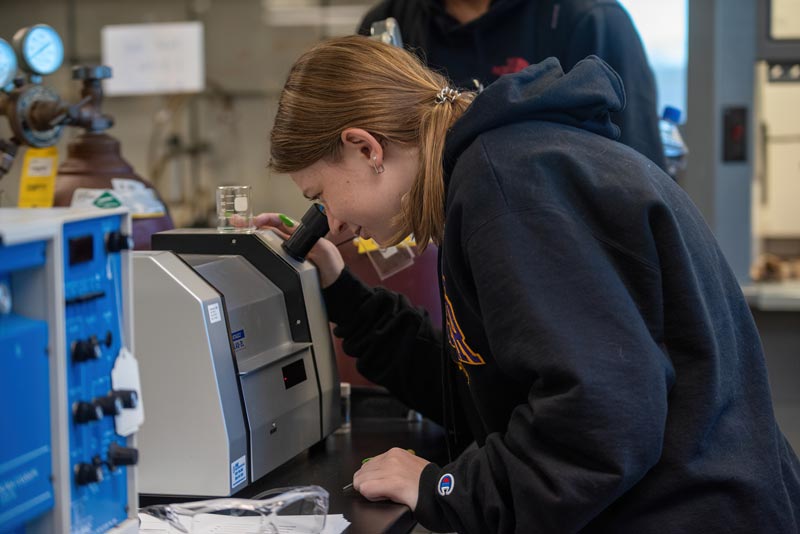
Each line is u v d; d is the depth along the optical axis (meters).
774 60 3.34
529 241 1.10
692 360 1.15
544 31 2.23
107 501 1.02
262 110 5.14
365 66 1.31
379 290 1.69
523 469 1.13
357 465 1.49
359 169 1.31
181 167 5.16
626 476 1.06
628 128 2.13
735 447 1.17
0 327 0.88
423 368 1.65
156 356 1.31
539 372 1.08
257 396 1.38
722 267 1.29
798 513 1.21
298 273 1.55
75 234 0.96
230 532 1.15
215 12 5.12
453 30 2.28
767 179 3.54
